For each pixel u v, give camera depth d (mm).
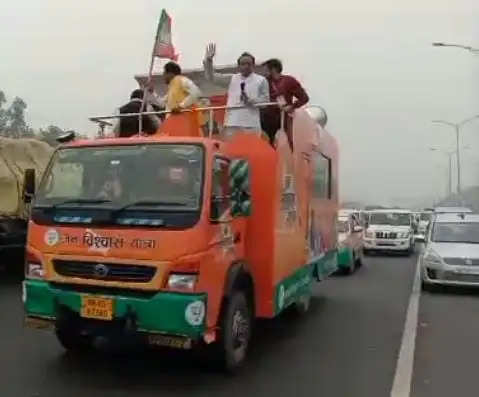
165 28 8266
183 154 5746
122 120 7340
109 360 6625
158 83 9711
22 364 6414
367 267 18859
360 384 6129
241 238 6352
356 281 14969
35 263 5891
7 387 5656
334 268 11398
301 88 8383
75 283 5668
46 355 6773
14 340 7414
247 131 7082
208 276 5508
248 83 7281
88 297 5578
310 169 8781
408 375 6492
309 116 8781
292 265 7629
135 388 5730
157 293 5422
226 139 6801
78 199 5871
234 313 6176
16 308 9523
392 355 7340
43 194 6059
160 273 5406
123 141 6027
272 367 6660
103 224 5637
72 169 6051
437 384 6242
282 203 6984
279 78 8344
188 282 5371
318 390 5891
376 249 23641
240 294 6328
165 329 5395
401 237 23531
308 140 8625
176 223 5449
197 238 5414
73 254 5703
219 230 5746
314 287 13648
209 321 5551
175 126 6730
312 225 9039
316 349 7562
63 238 5770
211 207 5590
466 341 8234
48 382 5836
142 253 5469
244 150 6699
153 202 5605
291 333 8516
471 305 11281
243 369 6516
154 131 7348
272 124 7398
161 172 5754
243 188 6000
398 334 8562
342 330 8766
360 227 18969
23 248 12367
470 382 6320
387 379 6324
